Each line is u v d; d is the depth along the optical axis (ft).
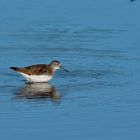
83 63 95.45
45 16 127.24
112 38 110.42
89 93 81.41
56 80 87.92
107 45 105.70
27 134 67.51
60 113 74.02
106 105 76.69
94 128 69.36
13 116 72.95
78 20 124.26
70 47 104.37
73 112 74.33
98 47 104.42
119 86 84.02
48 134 67.51
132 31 115.44
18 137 66.69
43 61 96.02
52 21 123.34
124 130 68.69
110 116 72.95
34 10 132.05
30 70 86.89
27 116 72.95
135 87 83.56
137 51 101.71
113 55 99.55
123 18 125.90
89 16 127.44
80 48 103.76
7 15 127.34
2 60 96.43
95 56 98.99
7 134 67.46
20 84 86.02
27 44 106.11
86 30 116.78
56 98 79.36
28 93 81.71
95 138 66.54
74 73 90.84
